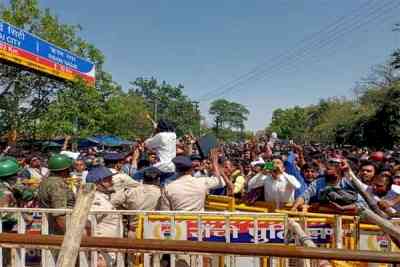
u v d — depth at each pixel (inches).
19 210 175.2
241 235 165.0
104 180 208.5
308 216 172.6
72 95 854.5
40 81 844.6
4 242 105.3
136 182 240.2
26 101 845.2
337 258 90.0
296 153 479.2
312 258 90.8
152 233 168.4
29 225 184.2
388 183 246.5
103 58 1016.9
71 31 943.7
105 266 160.4
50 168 200.1
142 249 98.8
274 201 243.8
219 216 164.7
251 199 256.4
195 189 205.6
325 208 212.4
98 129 927.0
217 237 165.2
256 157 487.2
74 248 86.1
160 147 282.4
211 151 269.6
